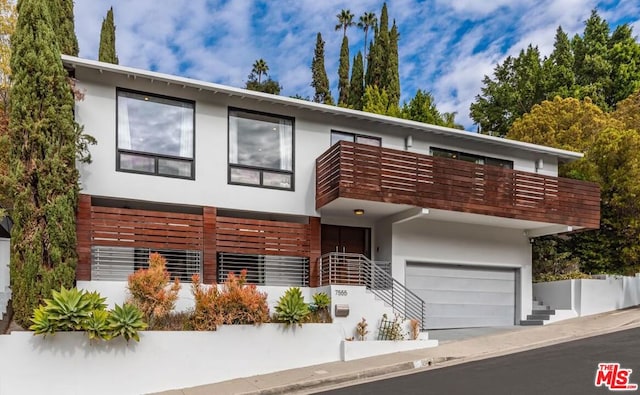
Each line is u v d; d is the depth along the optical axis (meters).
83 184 11.41
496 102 37.47
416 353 11.10
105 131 11.78
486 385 8.18
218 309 9.97
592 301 15.99
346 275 13.12
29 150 10.16
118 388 8.80
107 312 8.98
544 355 10.32
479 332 14.12
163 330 9.74
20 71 10.34
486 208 14.06
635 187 16.56
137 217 11.76
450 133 15.36
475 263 15.73
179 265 12.28
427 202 13.28
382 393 8.14
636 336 11.73
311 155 13.95
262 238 12.98
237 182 13.03
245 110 13.37
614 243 17.77
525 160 17.06
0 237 14.51
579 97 30.88
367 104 32.12
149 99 12.39
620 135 17.59
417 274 15.00
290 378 9.45
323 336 10.77
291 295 10.80
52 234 10.04
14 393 8.14
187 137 12.68
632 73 32.03
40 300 9.80
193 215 12.38
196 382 9.41
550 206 15.05
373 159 12.79
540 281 17.69
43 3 10.72
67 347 8.54
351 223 15.20
